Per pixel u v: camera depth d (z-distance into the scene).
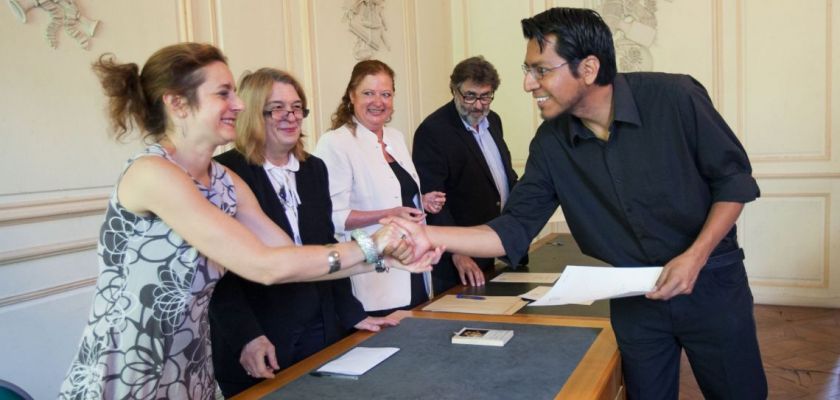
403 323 2.00
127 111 1.39
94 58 2.73
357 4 4.53
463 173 3.00
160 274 1.35
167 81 1.34
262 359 1.65
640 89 1.67
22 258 2.50
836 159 4.78
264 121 1.92
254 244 1.35
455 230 1.83
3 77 2.41
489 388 1.40
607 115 1.69
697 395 3.37
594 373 1.47
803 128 4.85
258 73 1.94
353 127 2.65
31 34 2.50
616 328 1.79
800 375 3.57
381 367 1.59
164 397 1.42
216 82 1.37
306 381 1.53
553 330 1.84
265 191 1.90
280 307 1.86
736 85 4.98
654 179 1.66
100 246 1.39
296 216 1.99
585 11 1.61
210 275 1.44
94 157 2.76
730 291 1.70
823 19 4.72
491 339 1.74
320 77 4.14
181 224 1.30
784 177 4.93
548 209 1.93
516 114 5.77
